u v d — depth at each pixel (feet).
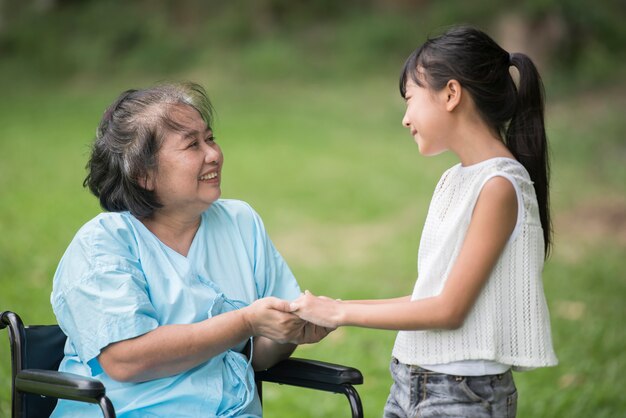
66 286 9.93
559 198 40.70
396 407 9.96
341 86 73.05
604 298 25.26
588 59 68.13
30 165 44.88
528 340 9.37
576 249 32.24
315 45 81.35
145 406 9.83
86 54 83.05
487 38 9.75
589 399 17.65
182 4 88.22
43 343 10.46
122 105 10.50
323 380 10.44
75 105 69.41
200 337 9.66
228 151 51.57
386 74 75.31
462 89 9.53
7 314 9.82
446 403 9.47
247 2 86.02
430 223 9.84
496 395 9.47
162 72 80.48
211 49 82.28
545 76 66.74
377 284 27.58
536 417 17.02
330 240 34.40
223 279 10.75
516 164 9.53
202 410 10.03
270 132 57.82
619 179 44.93
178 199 10.34
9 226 31.45
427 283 9.62
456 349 9.41
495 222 9.20
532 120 9.86
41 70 82.07
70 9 90.17
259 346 10.77
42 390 9.12
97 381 8.79
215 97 69.97
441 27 10.29
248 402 10.28
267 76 75.61
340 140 55.98
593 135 54.60
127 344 9.59
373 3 86.89
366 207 39.91
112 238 10.12
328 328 10.09
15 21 89.66
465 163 9.75
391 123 61.57
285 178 45.19
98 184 10.64
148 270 10.18
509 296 9.37
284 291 11.35
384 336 21.83
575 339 21.48
